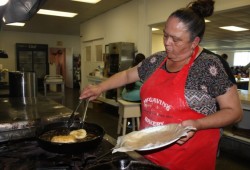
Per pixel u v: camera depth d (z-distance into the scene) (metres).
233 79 0.96
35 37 10.45
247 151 3.05
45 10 5.98
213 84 0.95
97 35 6.83
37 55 10.36
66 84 11.21
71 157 1.06
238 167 2.84
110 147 1.21
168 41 0.96
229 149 3.23
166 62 1.12
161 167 0.86
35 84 2.61
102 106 5.62
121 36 5.51
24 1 1.43
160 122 1.05
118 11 5.57
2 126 1.33
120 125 3.91
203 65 0.98
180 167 1.02
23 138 1.38
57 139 1.13
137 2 4.82
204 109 0.99
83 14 6.51
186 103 0.99
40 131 1.26
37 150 1.18
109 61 5.29
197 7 0.98
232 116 0.91
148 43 4.57
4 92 3.36
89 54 7.64
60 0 5.03
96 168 0.87
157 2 4.21
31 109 1.78
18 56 9.95
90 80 6.43
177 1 3.73
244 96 3.24
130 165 0.89
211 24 6.01
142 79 1.25
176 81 1.01
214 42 11.05
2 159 1.08
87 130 1.36
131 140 0.93
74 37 11.30
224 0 3.10
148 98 1.10
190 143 0.99
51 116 1.53
